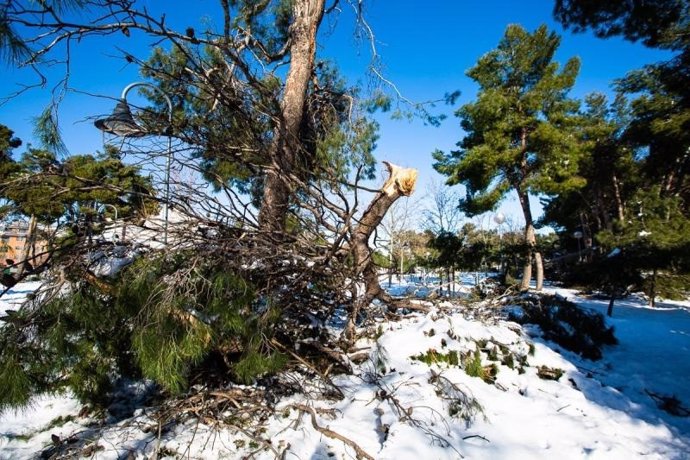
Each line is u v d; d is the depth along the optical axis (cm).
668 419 372
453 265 992
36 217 315
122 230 326
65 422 294
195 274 278
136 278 268
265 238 358
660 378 481
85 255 291
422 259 1020
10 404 229
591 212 2286
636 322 930
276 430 277
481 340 415
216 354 340
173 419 285
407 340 388
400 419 276
